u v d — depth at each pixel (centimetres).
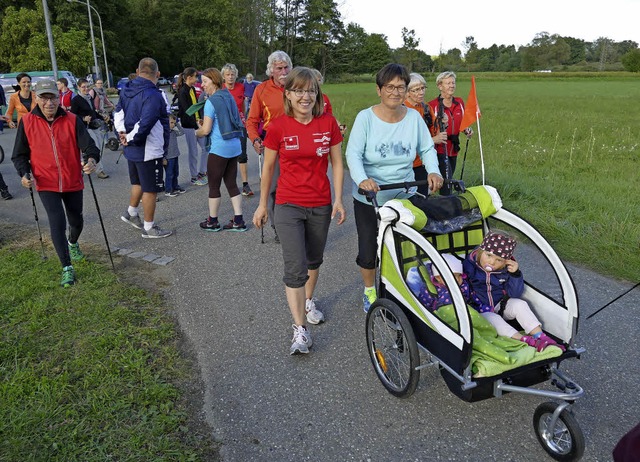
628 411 341
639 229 639
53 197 509
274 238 666
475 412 342
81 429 315
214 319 461
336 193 404
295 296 396
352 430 326
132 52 6744
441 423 332
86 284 511
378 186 377
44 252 601
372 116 411
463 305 286
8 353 390
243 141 853
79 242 648
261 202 399
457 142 646
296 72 363
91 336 417
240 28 7531
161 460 292
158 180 649
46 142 499
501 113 2347
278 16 7769
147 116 605
